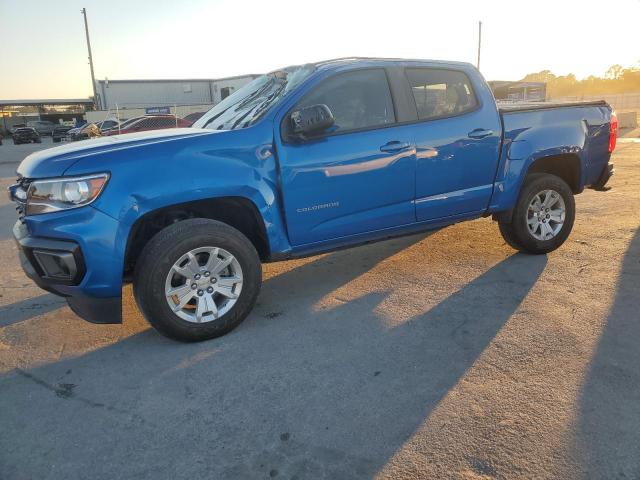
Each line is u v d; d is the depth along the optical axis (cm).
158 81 4994
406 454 237
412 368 312
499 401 273
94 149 346
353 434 253
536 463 227
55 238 328
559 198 504
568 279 440
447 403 273
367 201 409
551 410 262
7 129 5781
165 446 252
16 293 480
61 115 6425
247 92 461
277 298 439
